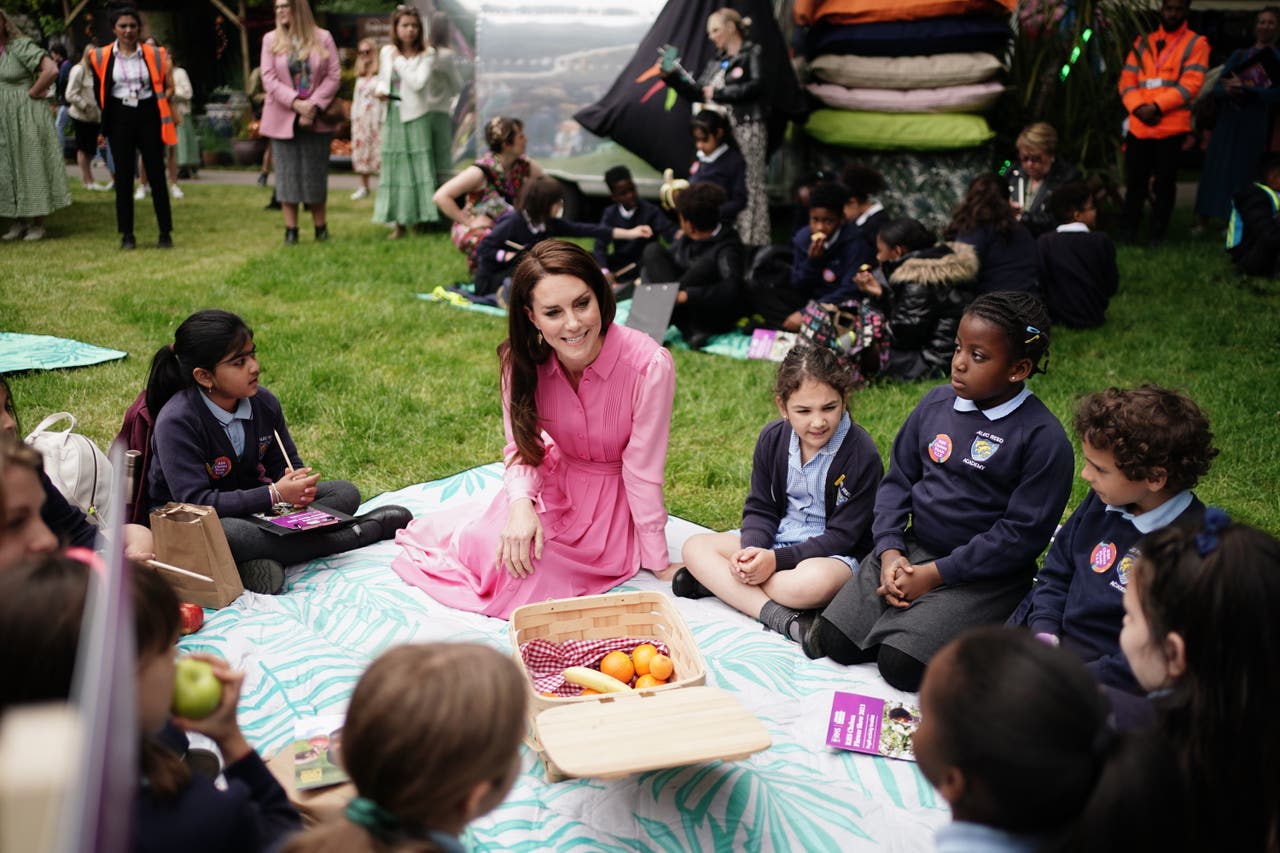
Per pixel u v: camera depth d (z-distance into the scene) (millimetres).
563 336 3236
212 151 16469
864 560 3266
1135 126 8758
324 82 8695
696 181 7469
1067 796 1535
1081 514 2787
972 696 1563
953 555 3047
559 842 2391
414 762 1509
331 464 4633
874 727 2787
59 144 9031
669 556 3828
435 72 9383
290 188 8852
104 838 839
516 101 9344
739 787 2570
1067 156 9297
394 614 3381
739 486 4512
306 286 7457
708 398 5477
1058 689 1543
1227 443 4797
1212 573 1801
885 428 5004
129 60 8281
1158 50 8672
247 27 16938
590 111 8750
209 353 3377
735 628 3355
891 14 8406
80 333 6246
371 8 17516
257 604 3379
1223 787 1791
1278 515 4125
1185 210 11414
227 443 3529
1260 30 8898
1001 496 3082
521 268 3268
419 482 4504
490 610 3416
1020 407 3055
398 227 9547
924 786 2615
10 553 1979
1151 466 2475
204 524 3275
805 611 3348
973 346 2965
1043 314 2971
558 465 3674
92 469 3387
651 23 9234
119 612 1158
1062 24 9219
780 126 8703
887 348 5664
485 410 5285
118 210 8602
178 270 7914
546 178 7285
